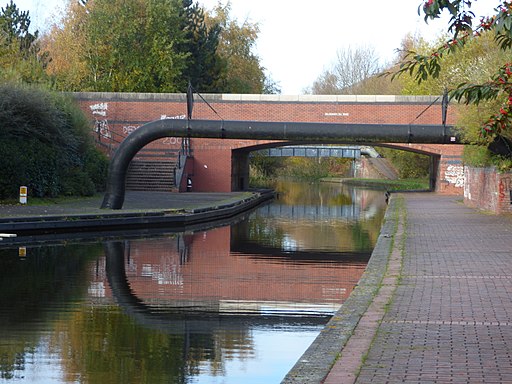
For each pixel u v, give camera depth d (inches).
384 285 470.6
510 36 297.1
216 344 413.4
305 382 260.8
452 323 356.8
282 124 1152.8
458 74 1662.2
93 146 1635.1
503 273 522.9
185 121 1163.3
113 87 2313.0
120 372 354.6
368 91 3331.7
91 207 1208.2
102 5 2340.1
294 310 516.7
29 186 1282.0
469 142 1100.5
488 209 1197.1
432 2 297.0
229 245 923.4
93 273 673.6
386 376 267.1
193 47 2516.0
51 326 457.1
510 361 287.7
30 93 1338.6
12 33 2193.7
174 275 672.4
